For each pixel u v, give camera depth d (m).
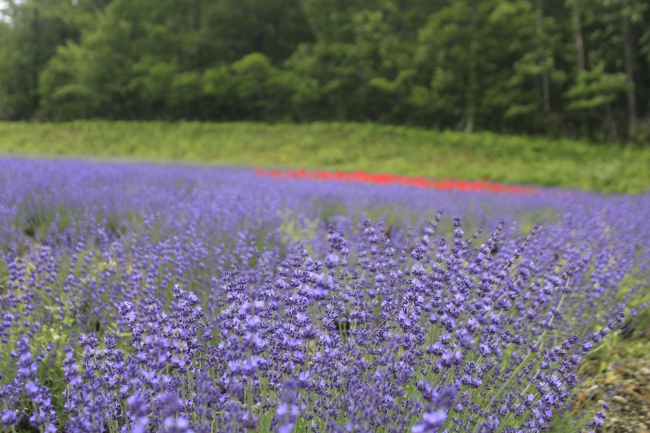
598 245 5.53
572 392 3.02
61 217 6.39
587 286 4.05
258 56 35.91
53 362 2.99
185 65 40.78
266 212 6.77
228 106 38.31
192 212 6.27
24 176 8.48
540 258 4.23
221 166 19.39
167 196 7.75
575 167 21.38
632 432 2.87
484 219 8.13
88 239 5.21
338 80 35.03
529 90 33.06
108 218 6.62
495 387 2.82
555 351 2.73
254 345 2.11
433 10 37.16
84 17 44.34
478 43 32.09
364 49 34.47
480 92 31.86
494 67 31.89
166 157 25.86
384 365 2.38
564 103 33.06
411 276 3.26
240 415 2.01
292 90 36.69
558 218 7.78
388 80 33.66
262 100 36.88
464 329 2.45
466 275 3.17
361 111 35.56
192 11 43.69
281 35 44.94
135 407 1.76
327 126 30.98
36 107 43.69
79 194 7.27
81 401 2.10
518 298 3.44
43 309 3.45
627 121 31.00
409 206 8.87
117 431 2.25
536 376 2.71
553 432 2.77
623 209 8.83
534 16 32.88
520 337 2.92
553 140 28.70
